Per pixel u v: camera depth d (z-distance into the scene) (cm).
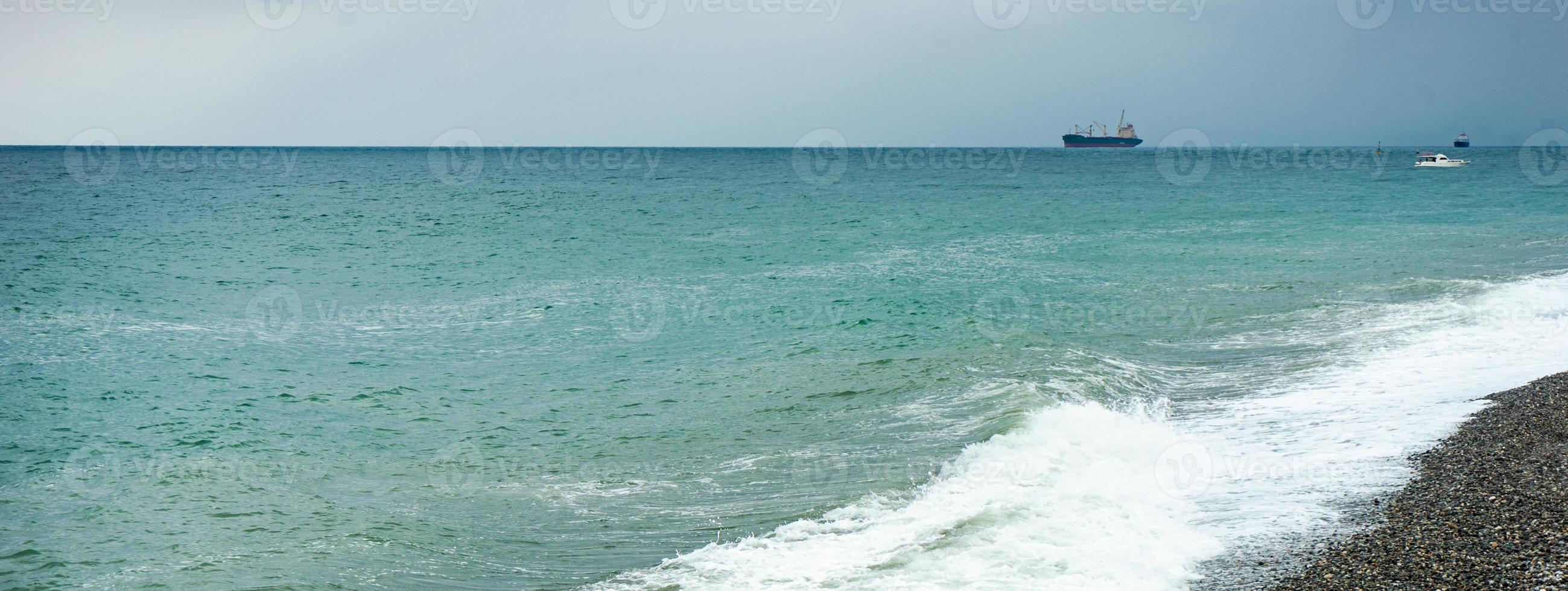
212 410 1273
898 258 2917
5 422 1208
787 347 1612
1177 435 1019
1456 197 5653
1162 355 1475
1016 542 724
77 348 1684
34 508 896
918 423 1114
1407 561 638
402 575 745
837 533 776
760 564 720
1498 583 590
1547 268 2323
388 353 1633
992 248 3178
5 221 4462
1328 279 2248
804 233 3822
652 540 795
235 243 3578
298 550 790
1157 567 669
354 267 2903
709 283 2434
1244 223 4062
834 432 1101
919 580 666
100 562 770
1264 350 1474
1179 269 2548
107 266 2914
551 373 1466
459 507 895
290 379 1445
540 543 797
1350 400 1120
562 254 3173
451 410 1266
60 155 17675
